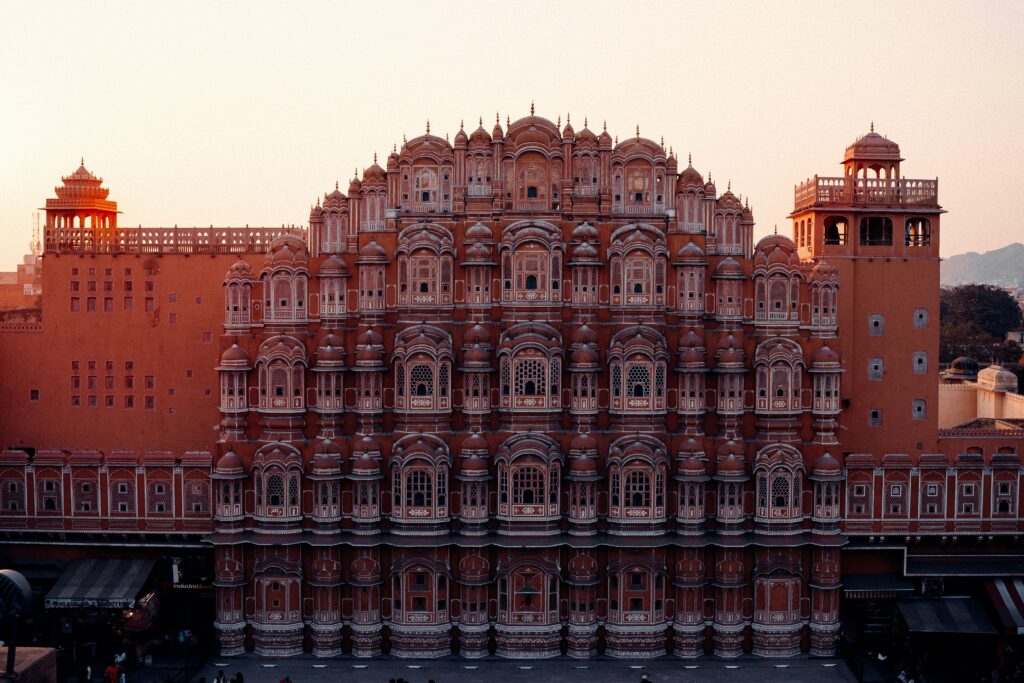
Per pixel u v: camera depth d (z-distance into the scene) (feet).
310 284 269.23
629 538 259.80
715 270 268.21
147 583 271.08
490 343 263.49
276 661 259.60
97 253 313.94
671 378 267.18
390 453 263.29
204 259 313.32
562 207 270.26
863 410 298.15
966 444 301.84
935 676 260.83
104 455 271.49
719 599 264.31
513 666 256.32
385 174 274.16
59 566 272.92
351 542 259.80
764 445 263.08
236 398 265.75
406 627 261.03
